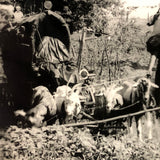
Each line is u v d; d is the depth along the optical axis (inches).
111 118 505.4
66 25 546.6
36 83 511.2
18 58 479.8
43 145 430.6
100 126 506.3
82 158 441.7
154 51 549.6
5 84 472.7
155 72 542.9
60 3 592.7
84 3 589.6
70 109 493.4
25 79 482.3
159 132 519.2
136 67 558.6
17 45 478.3
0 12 485.1
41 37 542.0
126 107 514.9
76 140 446.6
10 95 474.0
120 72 562.6
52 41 542.0
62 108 496.1
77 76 538.3
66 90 503.2
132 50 568.4
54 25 543.5
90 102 513.7
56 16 540.4
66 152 435.5
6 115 466.6
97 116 512.1
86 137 460.8
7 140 429.1
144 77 529.7
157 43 550.0
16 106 474.9
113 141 468.1
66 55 546.6
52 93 526.0
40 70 517.3
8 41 477.1
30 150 422.3
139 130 515.8
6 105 469.7
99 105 510.9
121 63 566.9
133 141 481.1
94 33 581.6
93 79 547.8
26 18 530.0
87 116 510.9
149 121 518.3
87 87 523.8
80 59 561.3
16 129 440.5
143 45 563.8
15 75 477.4
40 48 534.9
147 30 565.3
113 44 575.2
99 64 573.6
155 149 478.0
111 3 582.9
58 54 541.0
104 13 590.2
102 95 512.7
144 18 570.6
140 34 566.3
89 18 596.1
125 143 475.2
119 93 516.4
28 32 516.7
